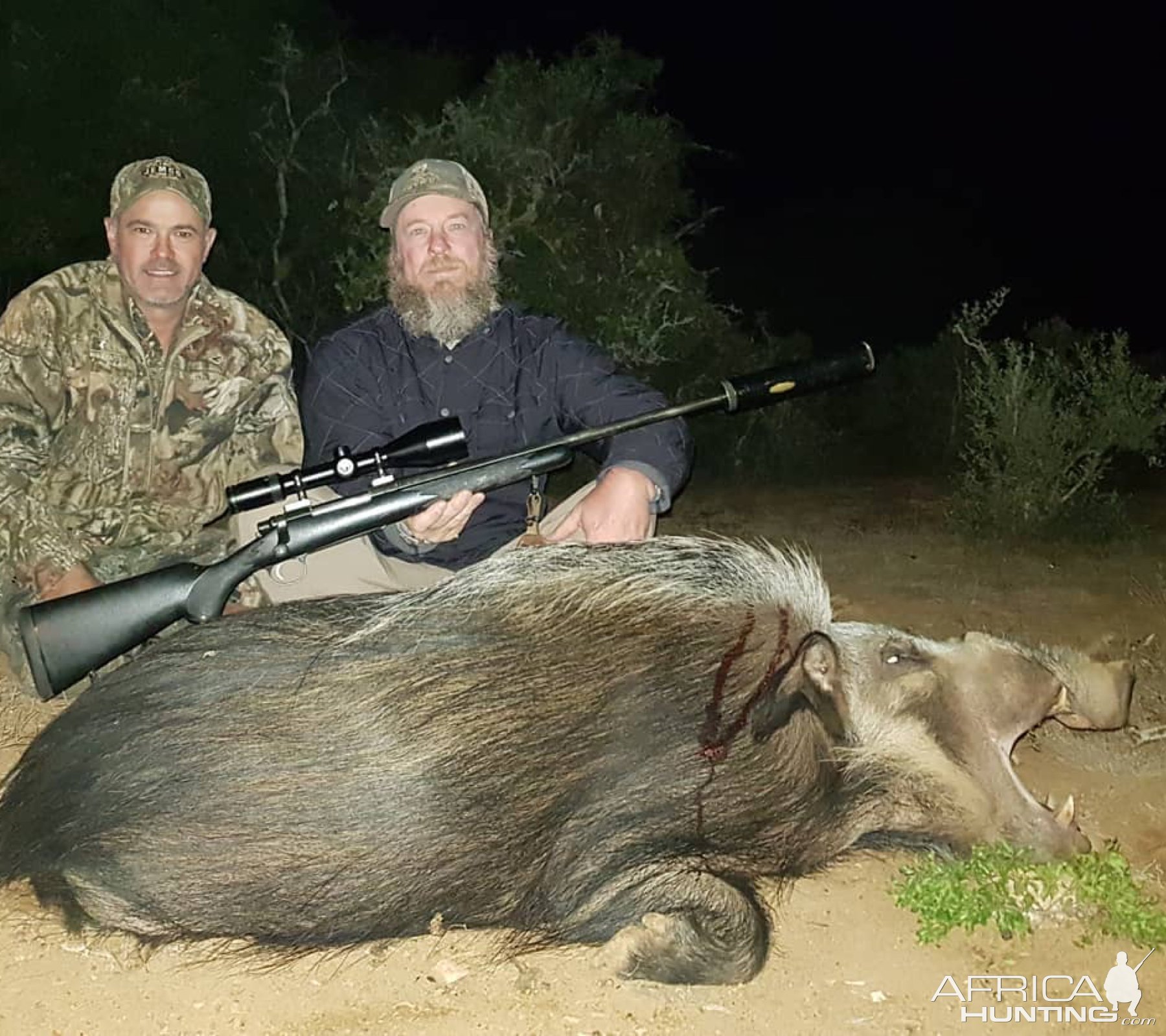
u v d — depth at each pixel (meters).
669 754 1.46
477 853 1.44
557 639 1.49
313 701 1.45
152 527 2.14
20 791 1.50
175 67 5.44
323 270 5.44
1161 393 4.11
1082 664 1.65
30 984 1.39
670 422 1.91
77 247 5.45
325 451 1.97
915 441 6.08
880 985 1.40
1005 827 1.59
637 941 1.40
